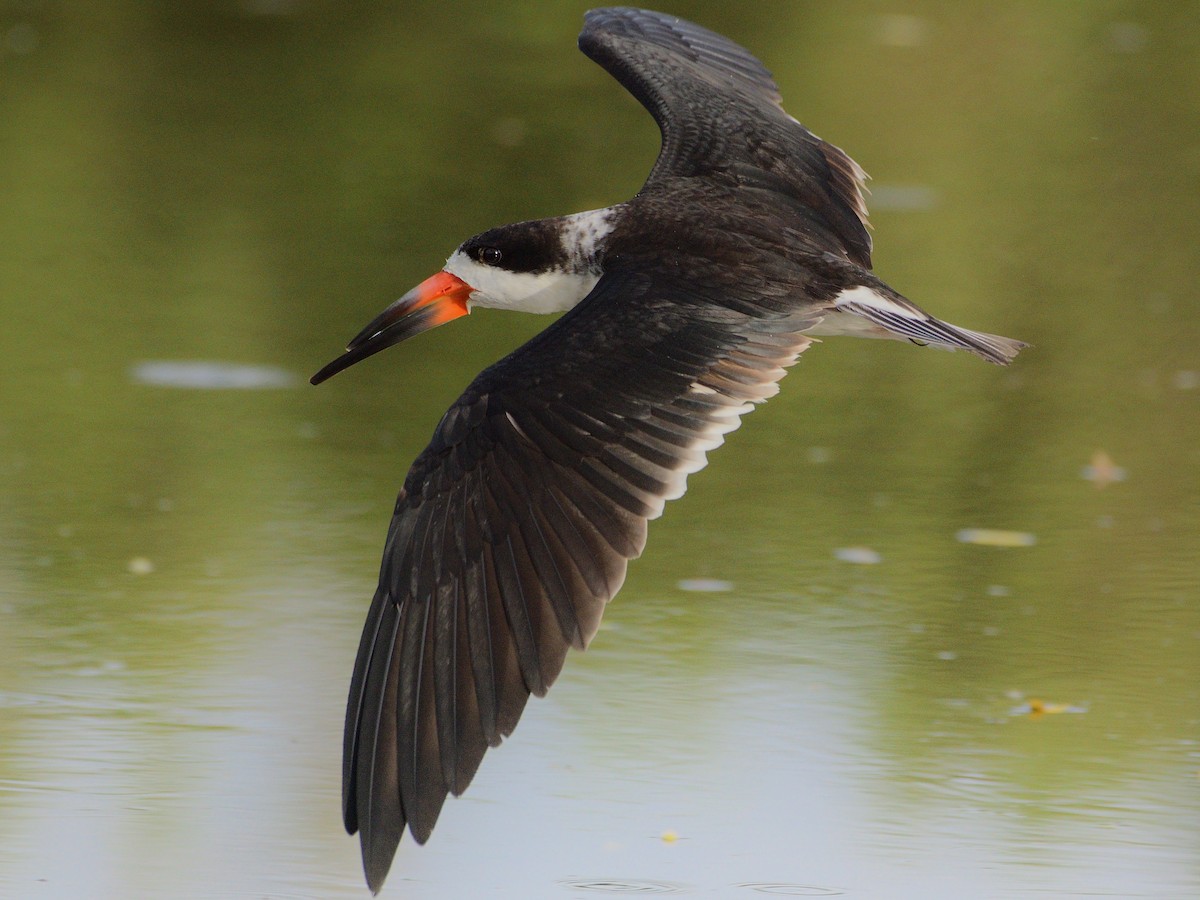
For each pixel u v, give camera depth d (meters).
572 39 24.91
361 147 20.67
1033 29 25.05
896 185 19.70
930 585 12.03
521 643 6.55
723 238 8.17
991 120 21.61
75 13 25.67
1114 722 10.33
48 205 18.97
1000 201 19.39
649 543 12.71
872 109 21.83
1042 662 11.02
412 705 6.56
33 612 11.55
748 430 14.73
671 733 10.26
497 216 18.62
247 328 16.20
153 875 8.89
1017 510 13.15
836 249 9.03
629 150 20.50
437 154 20.47
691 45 10.38
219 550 12.43
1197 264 17.80
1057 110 21.98
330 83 22.84
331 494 13.32
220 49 24.28
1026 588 11.98
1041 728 10.27
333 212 18.86
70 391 14.97
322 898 8.80
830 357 16.41
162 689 10.67
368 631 6.74
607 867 8.99
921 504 13.25
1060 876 8.91
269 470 13.71
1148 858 9.06
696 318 7.47
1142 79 23.09
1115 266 17.75
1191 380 15.47
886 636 11.34
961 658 11.05
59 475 13.52
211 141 20.94
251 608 11.64
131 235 18.31
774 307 7.74
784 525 12.95
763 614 11.63
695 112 9.56
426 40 24.77
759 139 9.38
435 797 6.41
